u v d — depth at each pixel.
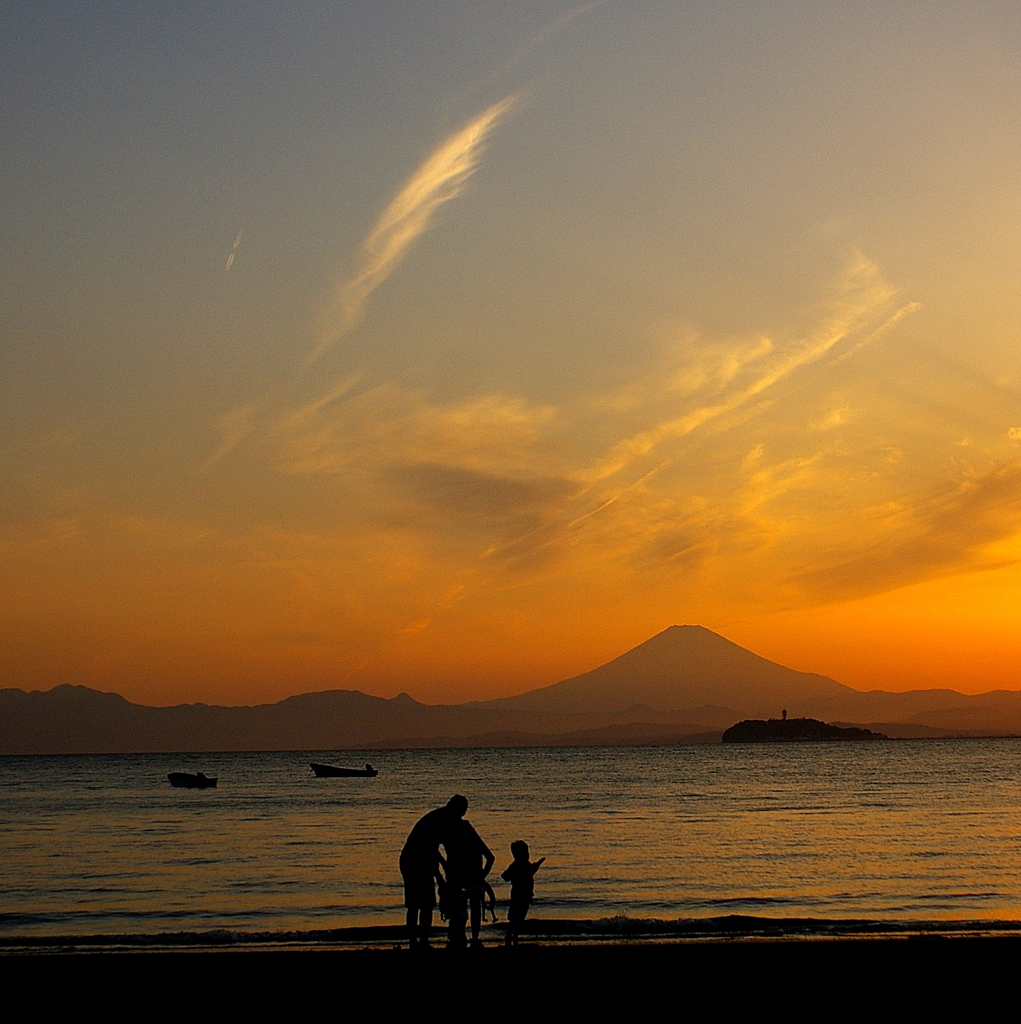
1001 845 39.62
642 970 15.73
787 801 70.56
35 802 78.88
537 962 16.16
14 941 20.30
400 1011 13.69
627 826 50.59
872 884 29.16
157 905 26.52
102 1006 14.12
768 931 20.88
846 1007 13.98
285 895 28.16
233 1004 14.09
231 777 130.50
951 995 14.55
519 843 17.50
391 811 66.38
